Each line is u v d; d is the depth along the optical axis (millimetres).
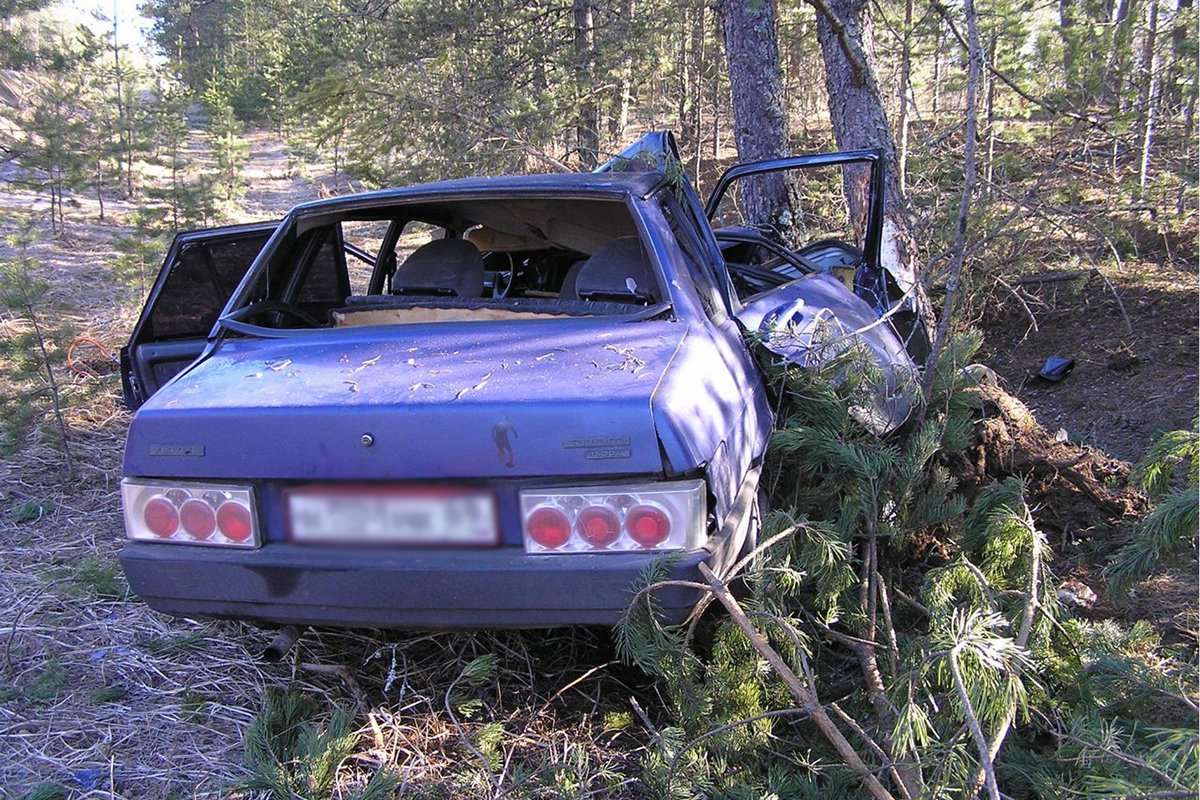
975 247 3711
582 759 2205
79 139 13336
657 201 2994
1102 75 7086
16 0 12891
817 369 2936
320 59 8836
